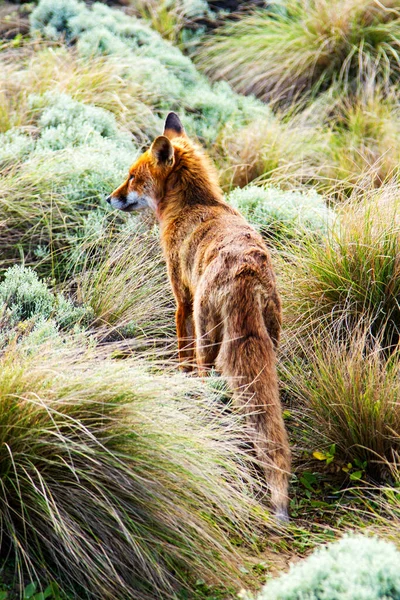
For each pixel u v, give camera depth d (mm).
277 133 12102
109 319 8344
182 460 5574
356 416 6734
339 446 6898
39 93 11578
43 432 5449
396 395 6754
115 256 8938
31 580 5164
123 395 5676
